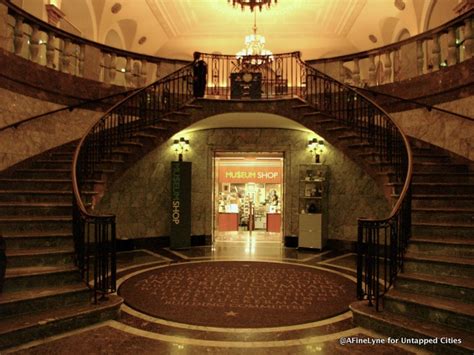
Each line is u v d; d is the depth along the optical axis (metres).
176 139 10.30
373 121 7.14
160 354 3.52
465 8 8.65
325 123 7.89
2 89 6.30
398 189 6.18
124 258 8.20
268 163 13.73
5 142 6.39
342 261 7.98
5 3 6.33
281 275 6.65
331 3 12.50
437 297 3.96
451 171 6.45
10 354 3.38
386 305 4.11
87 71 8.20
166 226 10.08
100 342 3.72
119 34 13.25
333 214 9.72
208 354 3.54
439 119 7.11
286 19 13.74
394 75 8.75
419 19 11.09
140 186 9.67
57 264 4.61
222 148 10.42
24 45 8.93
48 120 7.23
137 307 4.80
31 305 3.92
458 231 4.75
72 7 11.08
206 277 6.47
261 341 3.84
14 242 4.70
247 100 8.61
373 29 13.08
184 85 9.02
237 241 10.91
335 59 9.05
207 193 10.38
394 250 4.29
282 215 10.34
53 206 5.47
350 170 9.56
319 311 4.72
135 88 8.67
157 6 12.40
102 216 4.37
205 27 14.26
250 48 12.92
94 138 6.67
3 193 5.57
